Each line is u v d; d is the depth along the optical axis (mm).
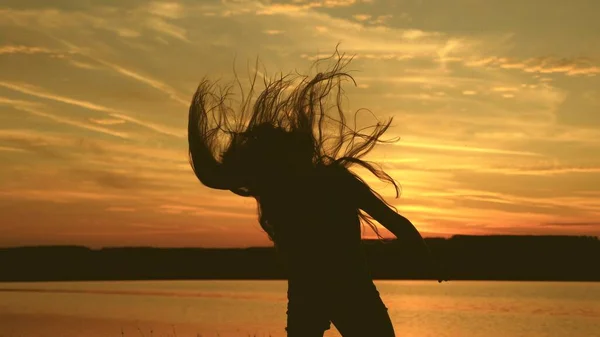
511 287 57188
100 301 31391
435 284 67562
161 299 33938
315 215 4113
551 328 20406
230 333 17766
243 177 4383
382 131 4449
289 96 4512
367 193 4141
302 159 4309
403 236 4047
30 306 27844
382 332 4039
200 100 4547
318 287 4078
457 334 19047
